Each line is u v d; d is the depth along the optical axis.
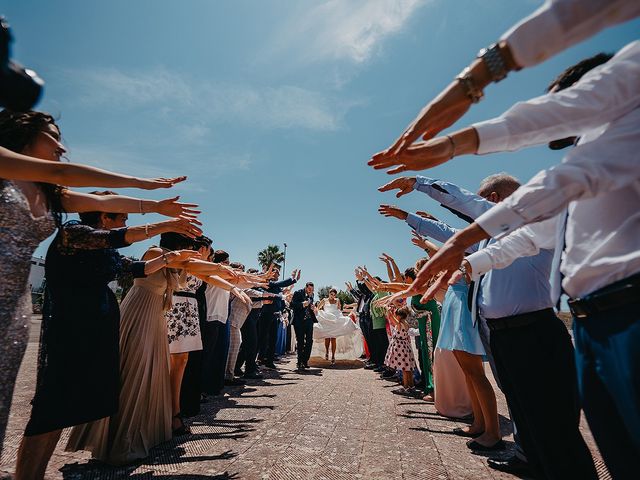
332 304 9.93
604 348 0.92
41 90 0.72
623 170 0.90
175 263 2.97
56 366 2.00
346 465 2.55
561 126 0.96
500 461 2.59
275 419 3.73
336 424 3.59
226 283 3.65
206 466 2.47
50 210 1.76
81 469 2.39
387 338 7.70
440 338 3.41
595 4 0.78
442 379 4.06
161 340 3.00
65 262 2.08
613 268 0.91
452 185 2.49
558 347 1.86
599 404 0.97
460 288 3.31
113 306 2.31
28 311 1.55
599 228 0.96
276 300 7.75
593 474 1.70
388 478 2.35
